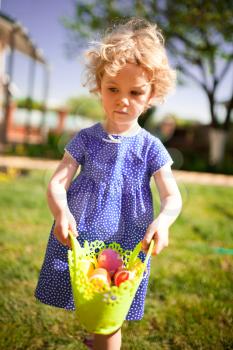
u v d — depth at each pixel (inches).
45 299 69.9
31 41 470.6
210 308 96.1
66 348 79.0
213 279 112.9
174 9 522.3
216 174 490.6
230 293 105.6
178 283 109.7
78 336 83.4
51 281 69.7
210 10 511.2
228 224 187.9
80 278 58.7
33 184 267.4
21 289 101.5
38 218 174.1
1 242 136.9
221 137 586.9
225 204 246.7
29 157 464.8
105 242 69.1
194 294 104.6
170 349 79.8
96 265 65.7
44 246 134.4
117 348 66.2
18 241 139.0
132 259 64.8
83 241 69.1
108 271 64.1
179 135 695.7
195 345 81.5
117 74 67.3
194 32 554.6
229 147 682.8
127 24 83.4
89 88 77.1
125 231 70.1
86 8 571.5
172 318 91.3
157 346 80.7
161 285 107.3
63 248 69.9
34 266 115.3
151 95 73.7
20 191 236.8
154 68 69.2
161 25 528.7
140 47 69.4
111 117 69.8
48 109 798.5
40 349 78.3
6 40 507.5
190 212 213.8
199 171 512.1
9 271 110.8
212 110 599.8
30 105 573.3
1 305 93.1
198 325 88.8
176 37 560.4
